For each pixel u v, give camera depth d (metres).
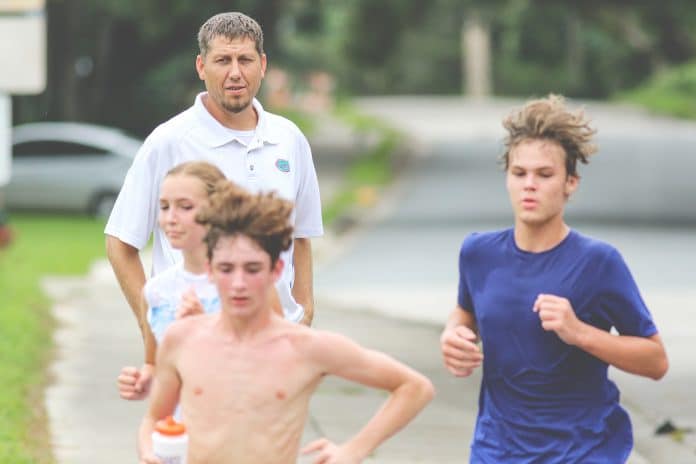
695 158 125.88
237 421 13.09
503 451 15.59
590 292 15.43
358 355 13.13
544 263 15.57
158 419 13.80
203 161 15.62
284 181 17.66
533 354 15.44
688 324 43.22
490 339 15.69
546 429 15.40
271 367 13.11
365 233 77.06
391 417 13.11
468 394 32.38
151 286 15.80
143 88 120.75
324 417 29.16
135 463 24.42
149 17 103.38
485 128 166.50
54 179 84.00
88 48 117.31
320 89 144.38
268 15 114.75
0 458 22.91
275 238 12.72
